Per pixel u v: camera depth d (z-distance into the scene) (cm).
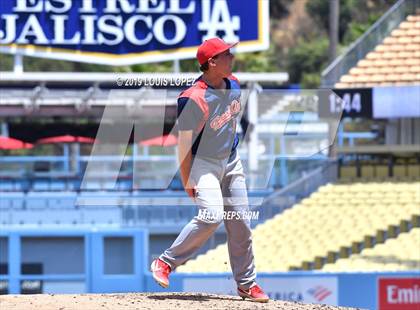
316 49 12238
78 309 1644
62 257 5191
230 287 4131
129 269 5156
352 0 12762
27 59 10481
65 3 5328
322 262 4788
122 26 5356
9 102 5872
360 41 5941
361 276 4150
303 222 5156
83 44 5347
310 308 1792
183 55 5375
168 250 1756
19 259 5147
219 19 5362
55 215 5450
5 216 5447
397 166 5625
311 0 13775
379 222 5094
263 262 4753
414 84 5725
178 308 1662
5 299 1794
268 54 11969
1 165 6119
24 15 5322
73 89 5722
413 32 6019
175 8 5362
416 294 4162
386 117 5325
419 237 4953
